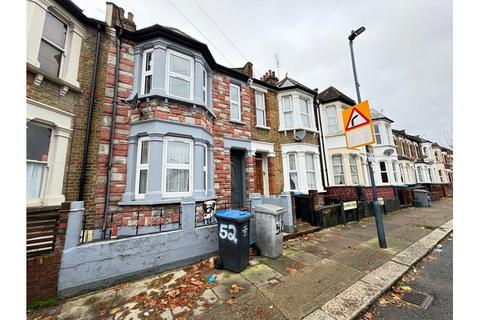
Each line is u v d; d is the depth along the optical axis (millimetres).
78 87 5355
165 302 3023
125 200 5484
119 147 5789
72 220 3336
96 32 6062
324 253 4938
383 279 3639
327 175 11617
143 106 5969
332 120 12375
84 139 5398
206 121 6891
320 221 7277
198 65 6793
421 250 5082
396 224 8023
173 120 6000
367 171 14039
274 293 3227
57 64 5176
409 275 3984
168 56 6387
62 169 4867
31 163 4457
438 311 2857
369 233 6715
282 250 4922
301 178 9555
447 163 32250
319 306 2885
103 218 5230
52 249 3209
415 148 24000
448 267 4305
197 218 5848
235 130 8336
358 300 3016
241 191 8477
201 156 6371
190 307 2906
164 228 5383
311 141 10430
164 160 5770
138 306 2947
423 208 12430
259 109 9852
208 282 3596
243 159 8711
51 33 5078
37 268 3004
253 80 9430
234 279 3695
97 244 3459
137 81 6199
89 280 3316
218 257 4293
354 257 4672
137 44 6453
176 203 5578
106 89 5832
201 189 6180
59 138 4867
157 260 3941
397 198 12086
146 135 5848
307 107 10914
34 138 4531
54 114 4781
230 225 4188
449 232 6848
